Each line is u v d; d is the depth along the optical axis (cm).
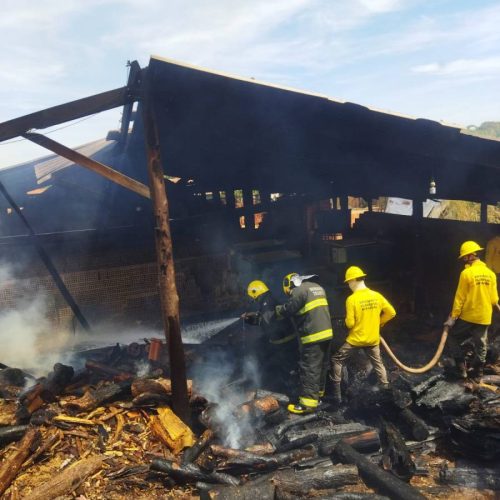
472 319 561
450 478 425
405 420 494
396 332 817
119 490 413
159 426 478
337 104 542
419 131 585
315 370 531
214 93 573
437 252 877
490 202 833
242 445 477
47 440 464
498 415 479
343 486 419
